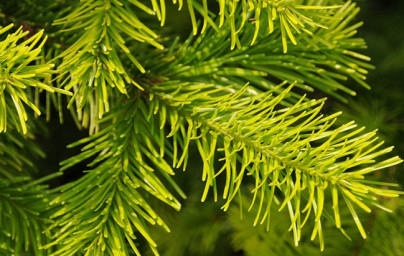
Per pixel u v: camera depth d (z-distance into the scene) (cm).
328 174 59
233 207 77
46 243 64
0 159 69
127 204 62
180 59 65
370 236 72
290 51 66
